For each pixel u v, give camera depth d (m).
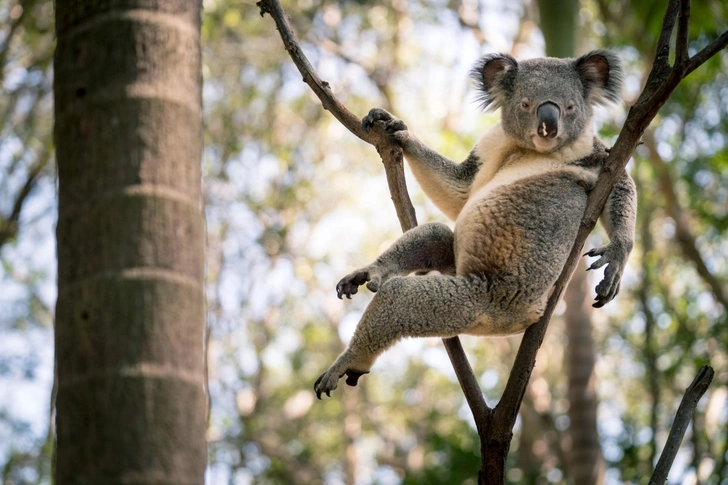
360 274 5.66
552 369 21.58
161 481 2.71
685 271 18.67
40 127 15.99
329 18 18.80
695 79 13.49
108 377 2.76
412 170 6.51
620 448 16.02
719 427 16.23
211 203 20.16
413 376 24.17
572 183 5.96
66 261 2.89
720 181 16.98
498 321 5.69
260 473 20.92
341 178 21.06
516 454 20.09
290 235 20.89
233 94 19.39
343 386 22.55
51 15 14.96
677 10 4.86
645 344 16.78
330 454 23.06
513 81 6.50
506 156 6.48
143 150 2.92
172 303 2.84
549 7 11.76
